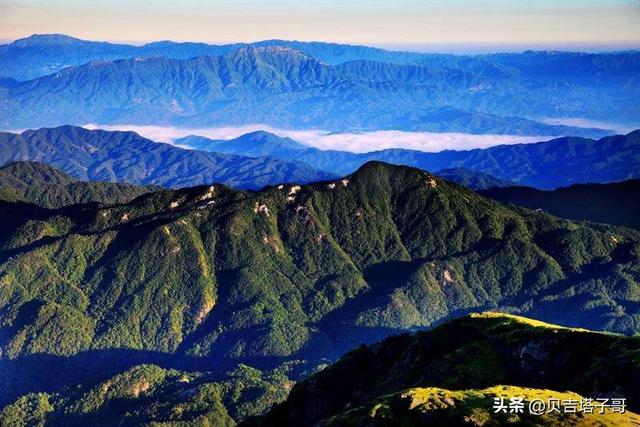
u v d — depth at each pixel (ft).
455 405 640.58
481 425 599.98
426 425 630.74
